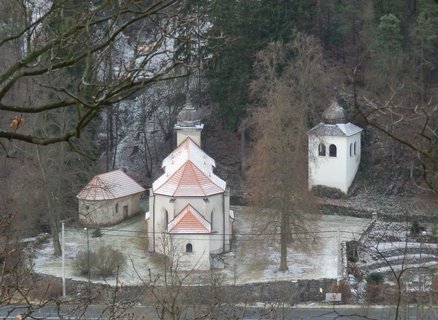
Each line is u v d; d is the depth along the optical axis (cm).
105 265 9388
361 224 11756
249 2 13125
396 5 13875
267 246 10019
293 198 9881
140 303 4891
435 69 13775
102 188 10912
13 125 1931
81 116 1828
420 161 2231
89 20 1900
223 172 13850
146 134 14788
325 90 13362
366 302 7312
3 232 3306
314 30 14425
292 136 10331
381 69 12900
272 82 11975
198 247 9844
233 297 6391
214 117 14625
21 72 1909
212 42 3219
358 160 13375
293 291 9112
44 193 10781
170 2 1914
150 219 10475
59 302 3033
